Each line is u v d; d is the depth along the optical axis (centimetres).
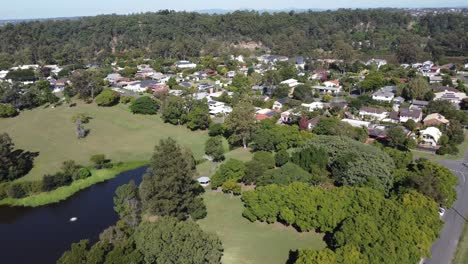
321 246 4747
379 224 4353
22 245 5194
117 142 9112
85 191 6844
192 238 4103
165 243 4056
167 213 5197
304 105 11000
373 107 10738
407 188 5259
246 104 8438
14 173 7119
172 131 9838
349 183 5819
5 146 7156
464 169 7112
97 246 3962
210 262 4091
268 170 6269
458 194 6131
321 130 8544
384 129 9006
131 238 4238
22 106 12025
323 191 5150
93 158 7644
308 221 4928
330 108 10856
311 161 6469
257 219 5438
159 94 12094
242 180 6619
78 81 12419
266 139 7912
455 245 4712
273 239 4956
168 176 5231
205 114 9825
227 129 8912
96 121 10688
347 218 4634
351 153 6325
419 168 6169
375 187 5562
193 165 6438
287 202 5134
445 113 9825
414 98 11656
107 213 6031
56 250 5053
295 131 8219
